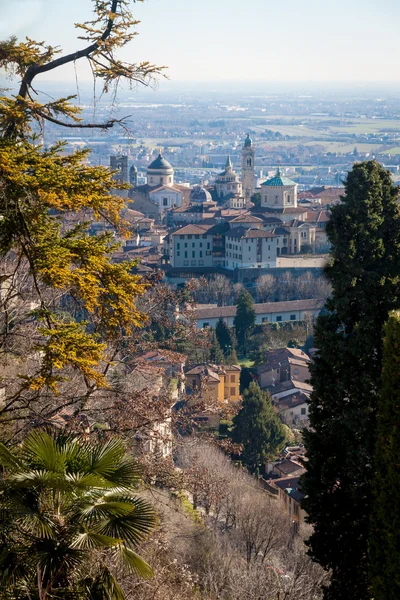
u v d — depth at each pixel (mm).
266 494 117250
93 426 56688
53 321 36125
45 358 34531
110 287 37688
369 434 51250
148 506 33844
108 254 41188
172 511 66375
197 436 59188
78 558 32875
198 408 58406
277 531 90625
